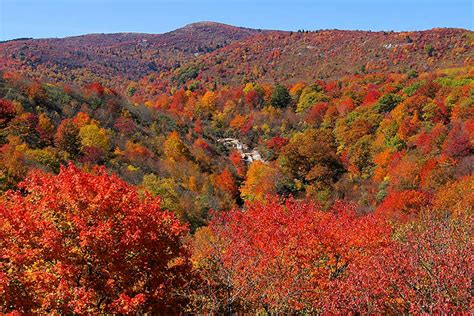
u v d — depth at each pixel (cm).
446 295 1208
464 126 7475
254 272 1797
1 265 1333
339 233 2189
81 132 6700
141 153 7288
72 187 1570
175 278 1755
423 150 7319
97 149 6512
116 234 1549
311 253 1956
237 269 1738
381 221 2452
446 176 5991
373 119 9575
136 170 6525
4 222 1450
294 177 8206
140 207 1697
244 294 1673
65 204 1557
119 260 1524
